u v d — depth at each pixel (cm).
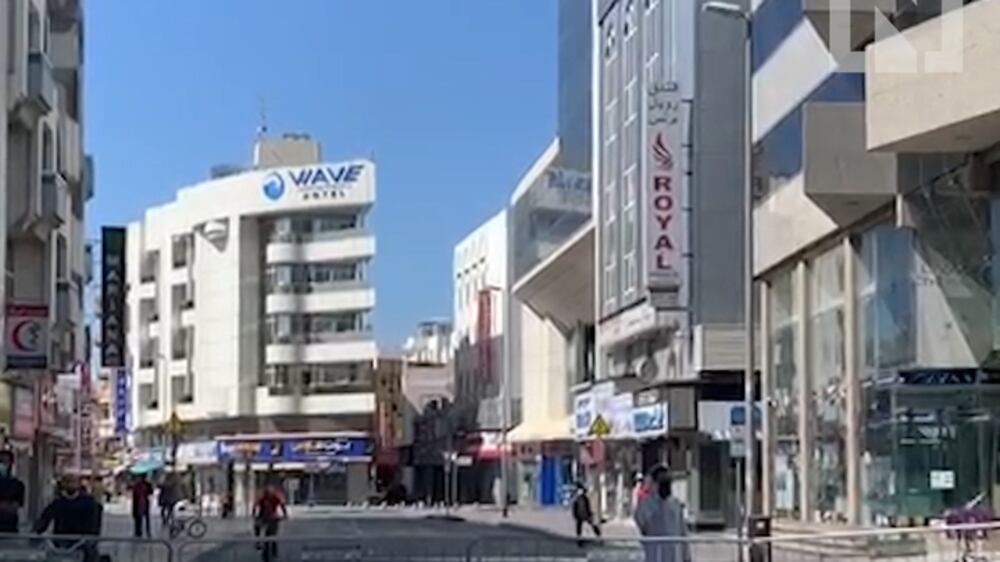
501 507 7838
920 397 2817
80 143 4872
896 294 2838
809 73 3262
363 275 9619
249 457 9656
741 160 4791
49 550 1822
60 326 4347
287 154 10650
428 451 10656
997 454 2730
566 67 7000
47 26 4178
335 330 9656
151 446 10469
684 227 4784
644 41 5153
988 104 2320
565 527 5266
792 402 3569
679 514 1853
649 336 5188
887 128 2531
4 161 3384
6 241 3603
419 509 8419
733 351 4669
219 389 9850
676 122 4791
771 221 3638
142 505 4012
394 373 10469
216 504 8856
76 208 4966
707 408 3753
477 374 9662
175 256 10356
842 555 2014
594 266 6381
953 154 2648
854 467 3077
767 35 3641
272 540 2056
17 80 3472
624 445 5978
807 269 3444
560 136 7144
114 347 5434
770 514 3541
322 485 9638
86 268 5978
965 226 2698
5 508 1833
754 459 3086
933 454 2806
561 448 7769
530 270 7500
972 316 2733
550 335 8000
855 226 3091
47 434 4984
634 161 5228
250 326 9794
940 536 1983
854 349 3091
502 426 8656
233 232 9856
